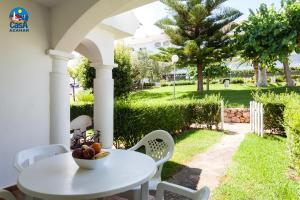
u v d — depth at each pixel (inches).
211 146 205.8
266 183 121.0
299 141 127.0
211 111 292.8
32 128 138.4
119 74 295.1
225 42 543.5
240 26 517.0
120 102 222.8
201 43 547.2
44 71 144.7
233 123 343.6
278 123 241.0
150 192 107.6
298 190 110.8
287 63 570.3
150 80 802.2
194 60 547.5
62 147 96.3
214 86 730.8
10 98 127.6
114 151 87.0
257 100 263.9
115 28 195.0
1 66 124.0
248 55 533.6
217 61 563.2
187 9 532.1
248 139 225.5
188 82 815.7
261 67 563.2
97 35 191.8
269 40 463.2
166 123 248.1
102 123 203.6
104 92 204.4
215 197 107.7
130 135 209.2
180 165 155.5
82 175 63.6
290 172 136.6
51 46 146.4
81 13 128.0
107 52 203.5
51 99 148.8
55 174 64.4
